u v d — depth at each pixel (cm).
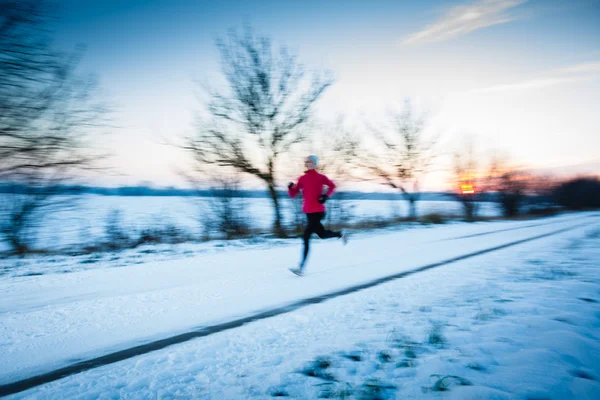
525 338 280
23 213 1038
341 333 322
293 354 278
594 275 525
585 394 194
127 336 331
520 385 205
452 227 1725
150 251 948
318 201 599
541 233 1322
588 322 313
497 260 715
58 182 1054
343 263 717
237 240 1197
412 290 481
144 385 234
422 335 305
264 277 592
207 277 601
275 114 1425
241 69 1377
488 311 362
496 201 3503
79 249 1054
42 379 247
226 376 244
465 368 235
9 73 913
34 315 396
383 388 215
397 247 956
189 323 365
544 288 452
